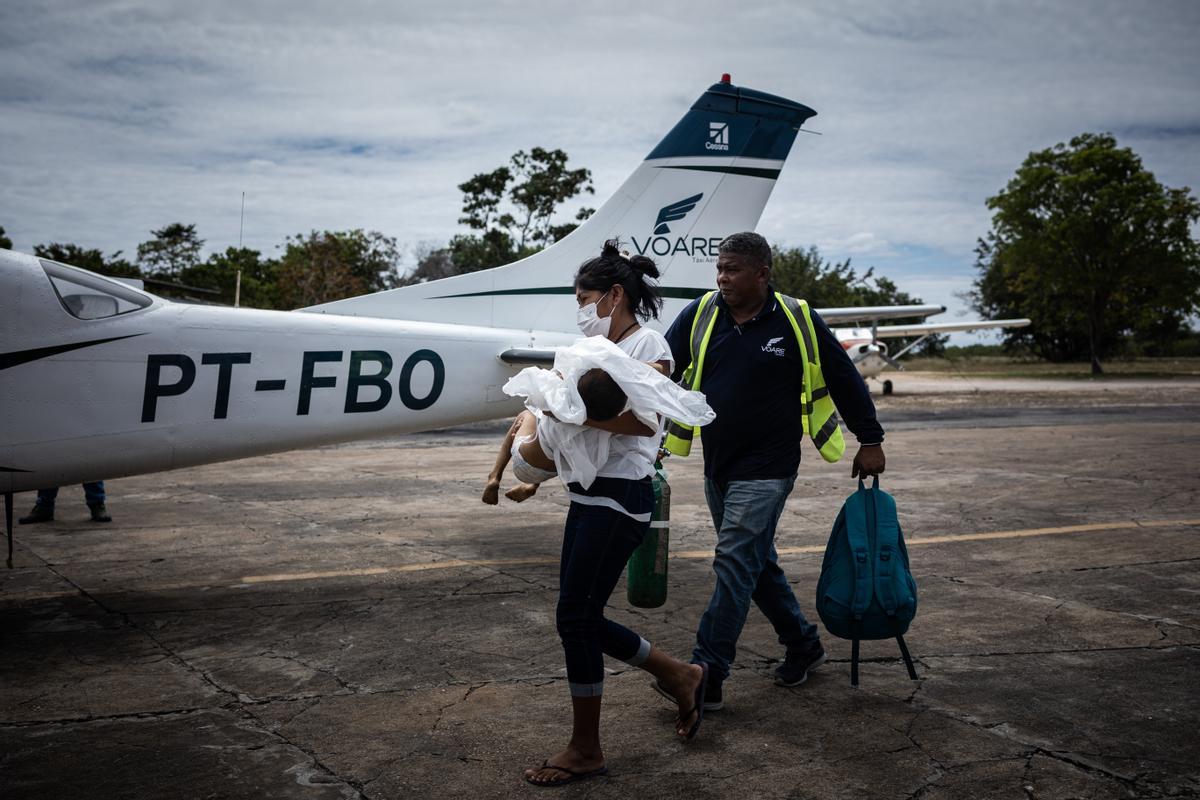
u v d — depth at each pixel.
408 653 3.50
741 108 6.51
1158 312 44.44
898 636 3.04
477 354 5.26
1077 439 11.66
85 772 2.46
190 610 4.10
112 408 4.06
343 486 7.91
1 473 3.85
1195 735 2.68
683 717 2.65
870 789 2.36
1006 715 2.84
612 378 2.31
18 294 3.84
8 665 3.37
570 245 6.20
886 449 10.62
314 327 4.68
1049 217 43.56
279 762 2.53
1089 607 4.05
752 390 2.90
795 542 5.55
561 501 7.14
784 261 47.84
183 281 36.22
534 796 2.33
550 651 3.52
